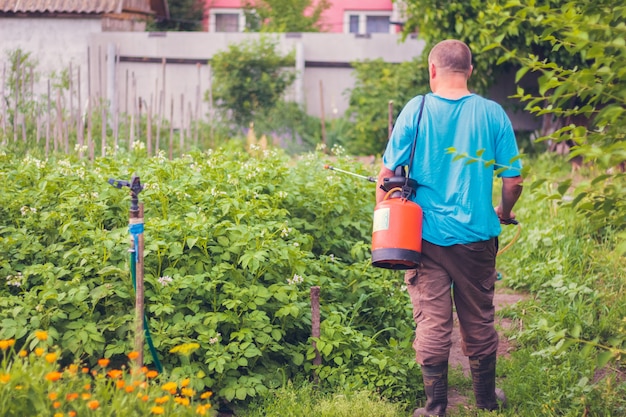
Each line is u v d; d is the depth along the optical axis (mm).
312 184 6891
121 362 4867
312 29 24500
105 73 19297
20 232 5664
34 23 19406
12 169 7449
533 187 3557
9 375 3559
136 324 4445
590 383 5090
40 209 6156
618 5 3795
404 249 4336
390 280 5965
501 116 4438
